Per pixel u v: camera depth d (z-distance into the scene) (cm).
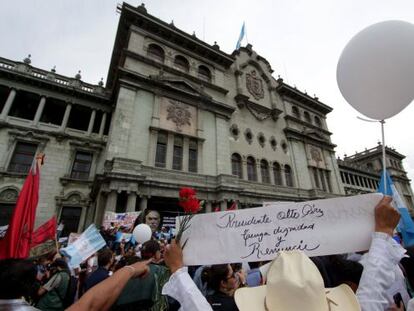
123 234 915
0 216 1587
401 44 230
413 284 202
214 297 271
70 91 2077
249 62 2977
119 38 2241
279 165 2516
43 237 788
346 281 249
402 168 5081
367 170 4231
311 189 2505
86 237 625
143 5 2147
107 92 2291
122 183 1399
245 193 1975
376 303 125
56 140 1928
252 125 2533
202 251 218
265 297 148
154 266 336
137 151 1647
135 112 1762
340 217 190
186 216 231
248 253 206
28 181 475
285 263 138
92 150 2047
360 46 253
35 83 1952
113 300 128
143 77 1859
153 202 1653
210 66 2511
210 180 1814
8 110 1814
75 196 1841
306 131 2934
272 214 217
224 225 223
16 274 171
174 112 1952
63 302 384
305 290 124
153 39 2177
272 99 2914
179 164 1831
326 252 183
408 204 4462
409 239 391
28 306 155
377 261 140
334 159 3117
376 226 160
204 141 2027
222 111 2272
